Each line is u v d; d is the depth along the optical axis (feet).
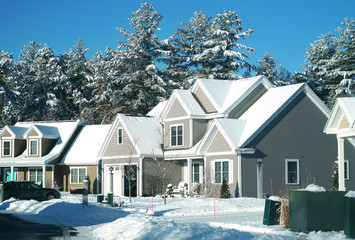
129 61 243.19
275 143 125.39
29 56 306.76
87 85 272.10
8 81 257.96
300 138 129.08
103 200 109.50
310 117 131.34
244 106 139.95
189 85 226.38
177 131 143.54
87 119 248.52
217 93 144.97
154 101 236.43
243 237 51.08
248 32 228.22
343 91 214.28
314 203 56.08
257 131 122.72
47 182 174.70
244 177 120.47
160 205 100.89
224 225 66.44
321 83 234.17
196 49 248.11
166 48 248.93
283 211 61.98
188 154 133.49
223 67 226.99
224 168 124.36
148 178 141.79
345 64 220.43
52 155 174.40
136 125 150.30
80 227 68.74
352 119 80.64
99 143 176.14
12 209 103.30
